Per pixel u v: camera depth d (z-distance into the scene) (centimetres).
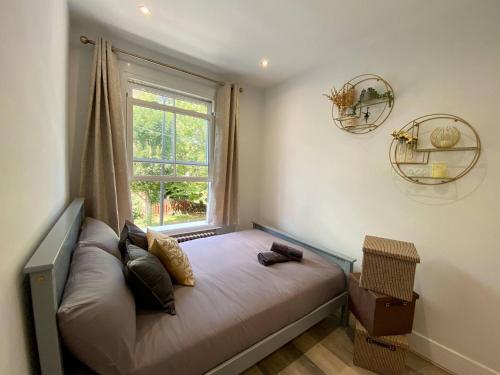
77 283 91
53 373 76
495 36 138
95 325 81
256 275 164
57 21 128
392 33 185
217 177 279
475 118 146
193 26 188
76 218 136
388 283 147
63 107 157
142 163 241
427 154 167
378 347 147
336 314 211
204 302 129
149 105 238
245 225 320
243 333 120
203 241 232
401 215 182
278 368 149
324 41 201
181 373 98
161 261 146
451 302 157
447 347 158
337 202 230
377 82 196
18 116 67
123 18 181
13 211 63
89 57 198
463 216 151
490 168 141
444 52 158
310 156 257
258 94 313
